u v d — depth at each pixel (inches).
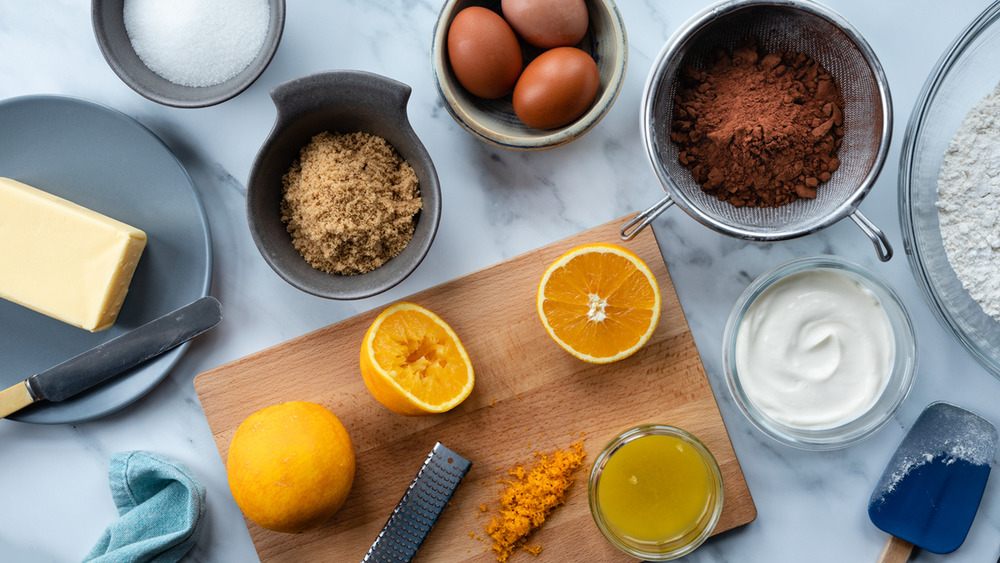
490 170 30.9
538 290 29.2
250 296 31.0
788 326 29.8
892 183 30.6
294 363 30.2
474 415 30.3
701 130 29.1
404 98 27.9
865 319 29.8
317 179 28.5
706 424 30.1
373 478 30.4
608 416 30.2
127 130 29.8
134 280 30.4
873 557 30.9
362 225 28.6
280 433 27.9
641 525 29.7
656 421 30.2
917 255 29.5
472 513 30.3
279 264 28.4
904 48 30.4
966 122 29.4
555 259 30.0
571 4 28.0
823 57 29.0
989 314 29.6
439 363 29.5
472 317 30.2
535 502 29.7
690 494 29.7
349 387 30.3
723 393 31.0
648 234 30.0
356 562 30.3
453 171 30.9
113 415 31.2
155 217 30.2
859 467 30.9
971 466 30.2
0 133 29.9
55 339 30.6
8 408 29.6
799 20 28.5
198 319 29.8
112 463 30.5
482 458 30.3
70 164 30.1
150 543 29.9
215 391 30.2
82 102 29.5
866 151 28.6
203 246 30.1
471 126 28.7
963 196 29.4
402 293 31.0
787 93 29.0
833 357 29.8
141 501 31.0
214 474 31.3
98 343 30.6
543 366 30.3
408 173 29.3
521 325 30.2
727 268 31.0
